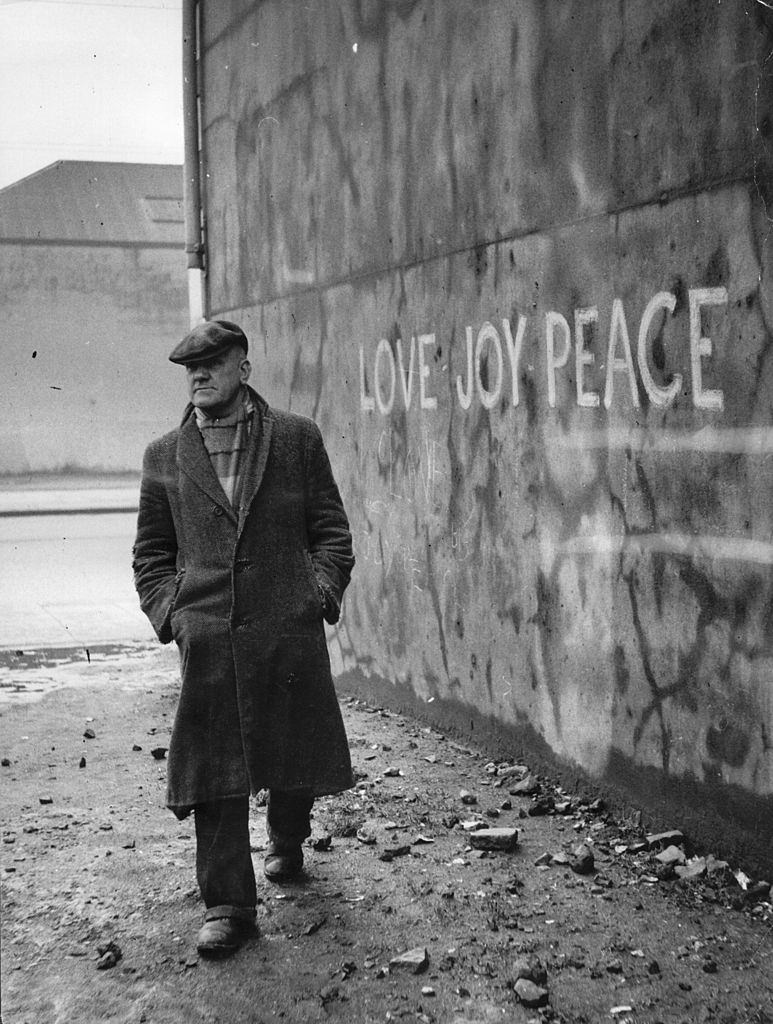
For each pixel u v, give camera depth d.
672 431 4.04
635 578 4.28
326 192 6.75
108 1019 3.07
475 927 3.56
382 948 3.43
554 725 4.86
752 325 3.63
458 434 5.52
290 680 3.56
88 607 10.69
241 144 7.93
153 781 5.16
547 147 4.69
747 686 3.74
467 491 5.46
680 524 4.02
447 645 5.72
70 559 14.48
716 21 3.71
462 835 4.36
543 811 4.57
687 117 3.87
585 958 3.34
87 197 31.84
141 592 3.64
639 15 4.08
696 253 3.86
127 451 31.45
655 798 4.24
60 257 30.67
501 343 5.11
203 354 3.54
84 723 6.27
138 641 8.97
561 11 4.54
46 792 5.02
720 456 3.80
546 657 4.89
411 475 5.98
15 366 30.55
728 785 3.86
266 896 3.82
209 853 3.48
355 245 6.44
